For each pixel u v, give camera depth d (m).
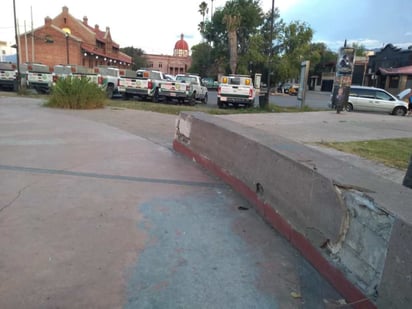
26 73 21.72
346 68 16.38
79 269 2.63
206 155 5.53
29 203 3.85
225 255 2.94
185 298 2.36
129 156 6.20
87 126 9.30
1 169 5.08
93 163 5.63
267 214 3.63
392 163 6.20
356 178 2.66
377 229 2.12
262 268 2.77
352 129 10.84
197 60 73.38
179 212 3.79
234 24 24.36
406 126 12.34
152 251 2.94
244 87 17.59
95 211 3.71
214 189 4.57
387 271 2.01
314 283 2.59
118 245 3.02
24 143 6.88
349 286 2.36
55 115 11.32
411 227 1.83
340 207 2.51
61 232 3.20
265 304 2.34
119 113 12.66
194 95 19.70
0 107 13.04
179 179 4.96
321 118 13.95
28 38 51.59
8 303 2.22
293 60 42.81
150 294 2.38
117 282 2.50
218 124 5.28
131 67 86.62
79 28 61.22
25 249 2.88
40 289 2.38
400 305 1.89
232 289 2.48
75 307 2.22
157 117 11.94
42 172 5.02
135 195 4.25
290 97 42.38
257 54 42.47
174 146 6.87
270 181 3.61
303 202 2.99
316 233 2.79
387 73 40.91
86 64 57.16
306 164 3.05
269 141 4.06
